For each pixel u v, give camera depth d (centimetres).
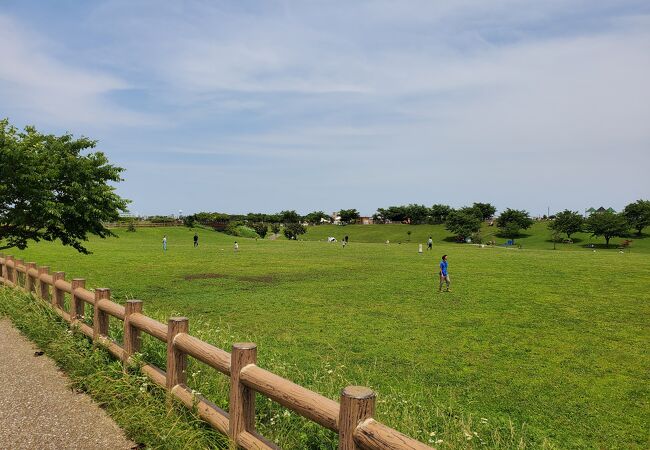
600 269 3294
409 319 1548
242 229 10475
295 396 299
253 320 1483
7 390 521
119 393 480
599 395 883
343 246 6269
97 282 2245
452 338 1302
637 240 9156
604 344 1262
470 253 5134
